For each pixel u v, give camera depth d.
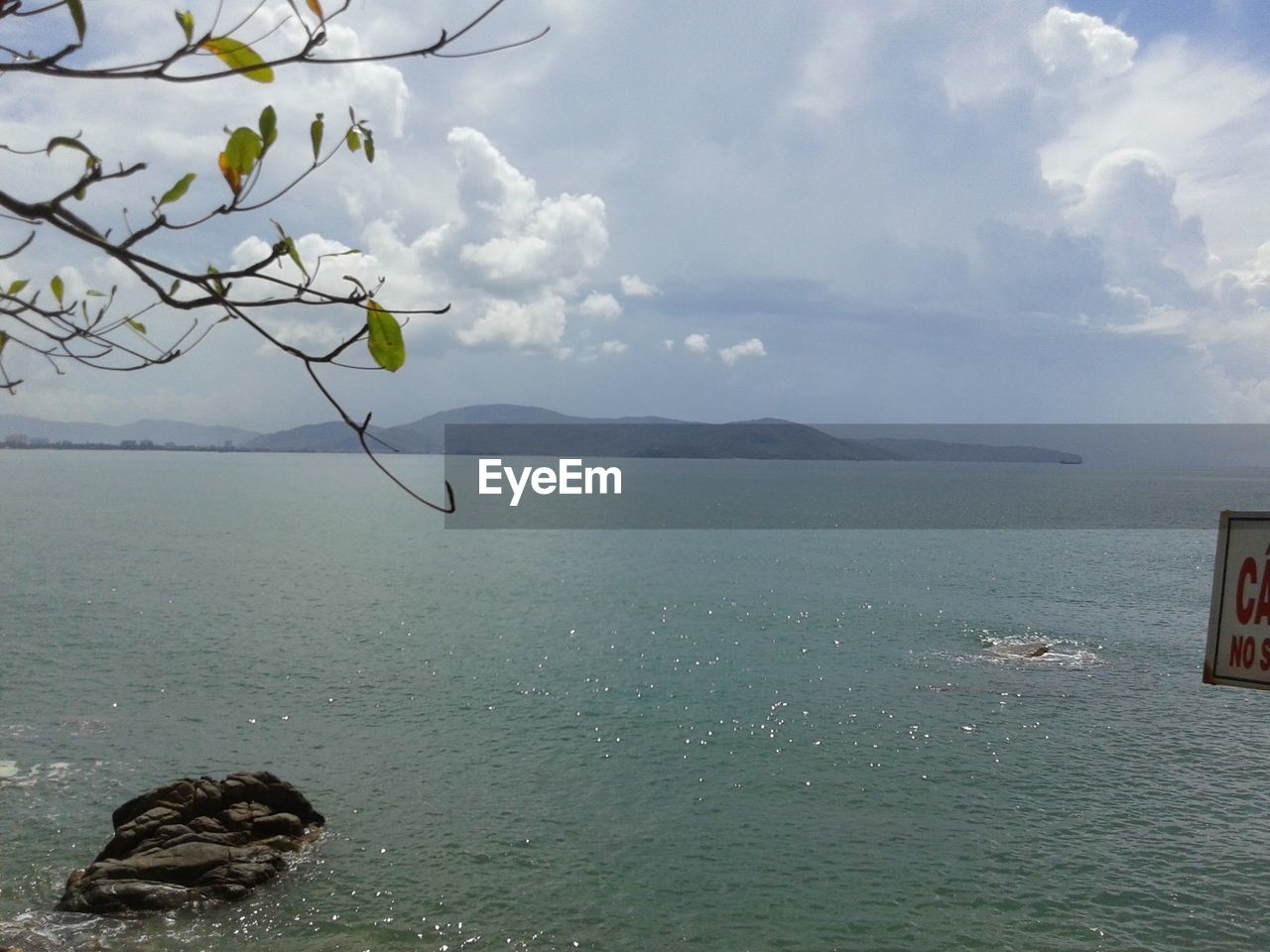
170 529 104.00
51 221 2.73
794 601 58.81
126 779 25.14
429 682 36.50
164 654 39.94
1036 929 18.45
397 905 18.78
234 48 2.81
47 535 92.50
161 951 16.88
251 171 2.91
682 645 44.56
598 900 19.25
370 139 3.15
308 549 86.75
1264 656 3.98
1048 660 41.53
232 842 20.36
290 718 31.36
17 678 35.00
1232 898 19.70
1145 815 24.08
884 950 17.69
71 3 2.55
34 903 18.34
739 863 21.05
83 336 3.24
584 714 32.47
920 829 23.05
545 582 67.75
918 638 46.59
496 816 23.36
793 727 31.22
